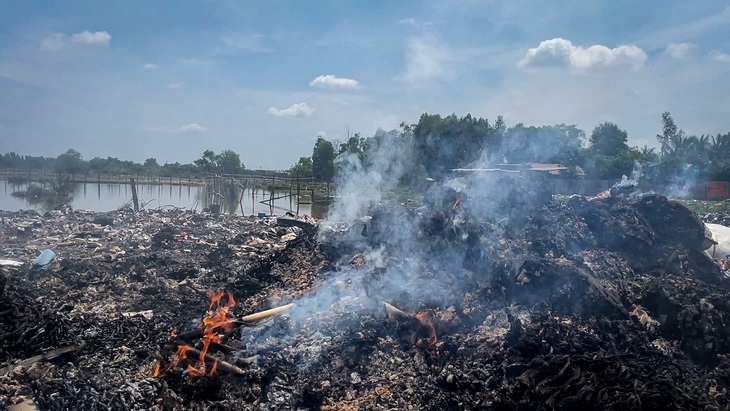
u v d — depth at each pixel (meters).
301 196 49.81
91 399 7.25
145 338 9.77
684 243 11.22
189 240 21.28
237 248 19.56
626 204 12.23
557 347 8.00
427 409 7.64
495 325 9.05
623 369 7.36
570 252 10.85
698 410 6.95
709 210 30.00
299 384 8.29
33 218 25.62
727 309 9.13
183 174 81.06
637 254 11.07
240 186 54.06
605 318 9.01
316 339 9.30
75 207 41.59
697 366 8.45
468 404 7.54
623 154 46.78
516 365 7.80
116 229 24.28
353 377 8.44
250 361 8.70
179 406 7.67
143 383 7.75
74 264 15.27
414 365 8.55
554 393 7.17
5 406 7.24
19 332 9.17
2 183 63.44
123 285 14.11
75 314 10.96
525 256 10.50
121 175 77.06
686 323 8.80
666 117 56.25
